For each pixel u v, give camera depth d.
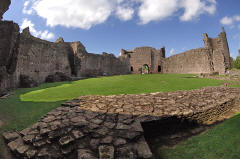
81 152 3.16
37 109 6.31
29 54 18.94
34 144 3.53
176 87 10.95
